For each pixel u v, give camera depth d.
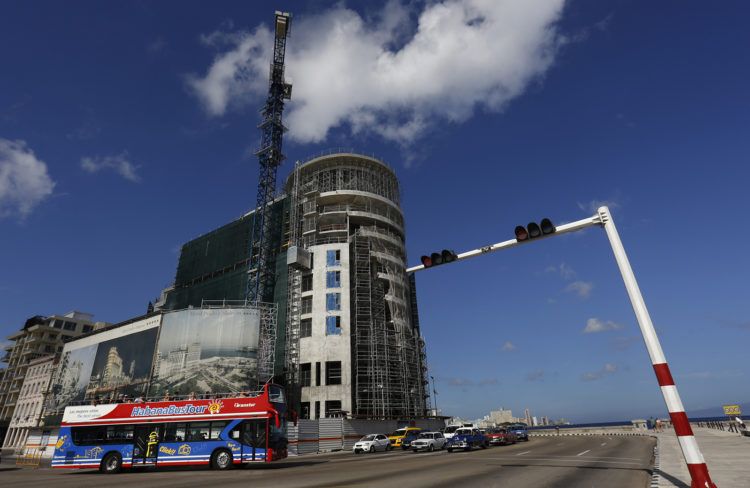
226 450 23.27
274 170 78.06
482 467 18.78
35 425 75.31
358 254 67.50
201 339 53.84
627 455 23.48
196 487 14.58
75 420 25.19
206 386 51.47
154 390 53.00
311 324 61.69
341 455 37.38
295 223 70.25
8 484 18.09
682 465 16.19
